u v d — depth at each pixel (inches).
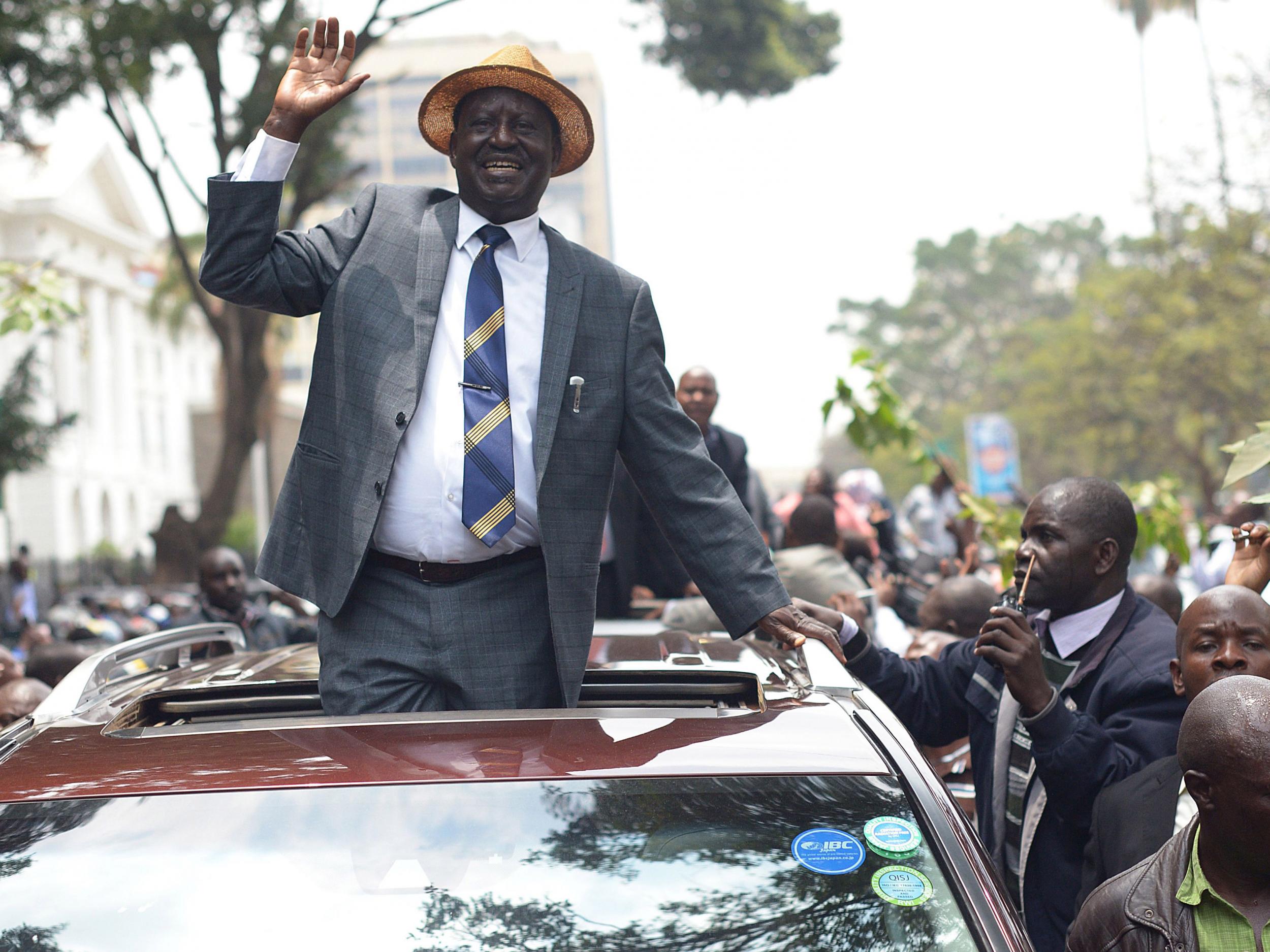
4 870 77.1
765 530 295.9
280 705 109.5
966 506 287.0
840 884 78.0
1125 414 1478.8
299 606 278.1
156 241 2164.1
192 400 2529.5
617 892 77.0
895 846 79.7
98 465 2052.2
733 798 81.6
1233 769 86.3
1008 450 703.7
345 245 111.0
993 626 121.3
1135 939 92.4
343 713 104.9
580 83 3216.0
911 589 304.3
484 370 106.4
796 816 80.9
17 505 1900.8
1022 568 134.3
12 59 581.9
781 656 113.8
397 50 2999.5
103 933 74.5
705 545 111.7
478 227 110.3
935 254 3339.1
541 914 75.9
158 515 2316.7
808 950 75.6
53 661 224.4
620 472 196.5
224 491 765.9
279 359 962.1
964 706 142.9
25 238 1861.5
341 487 106.3
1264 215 1146.0
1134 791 114.7
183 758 84.7
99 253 2046.0
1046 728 119.6
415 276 108.5
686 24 689.6
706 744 86.3
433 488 105.0
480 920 75.7
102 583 1625.2
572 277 111.2
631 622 150.2
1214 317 1310.3
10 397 695.7
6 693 181.8
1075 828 123.3
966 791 166.2
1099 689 129.3
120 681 108.2
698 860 78.8
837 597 168.2
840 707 93.4
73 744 87.8
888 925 76.9
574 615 107.5
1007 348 2456.9
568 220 3287.4
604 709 94.0
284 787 80.8
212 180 105.0
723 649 116.6
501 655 106.0
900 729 90.4
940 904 77.7
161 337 2378.2
